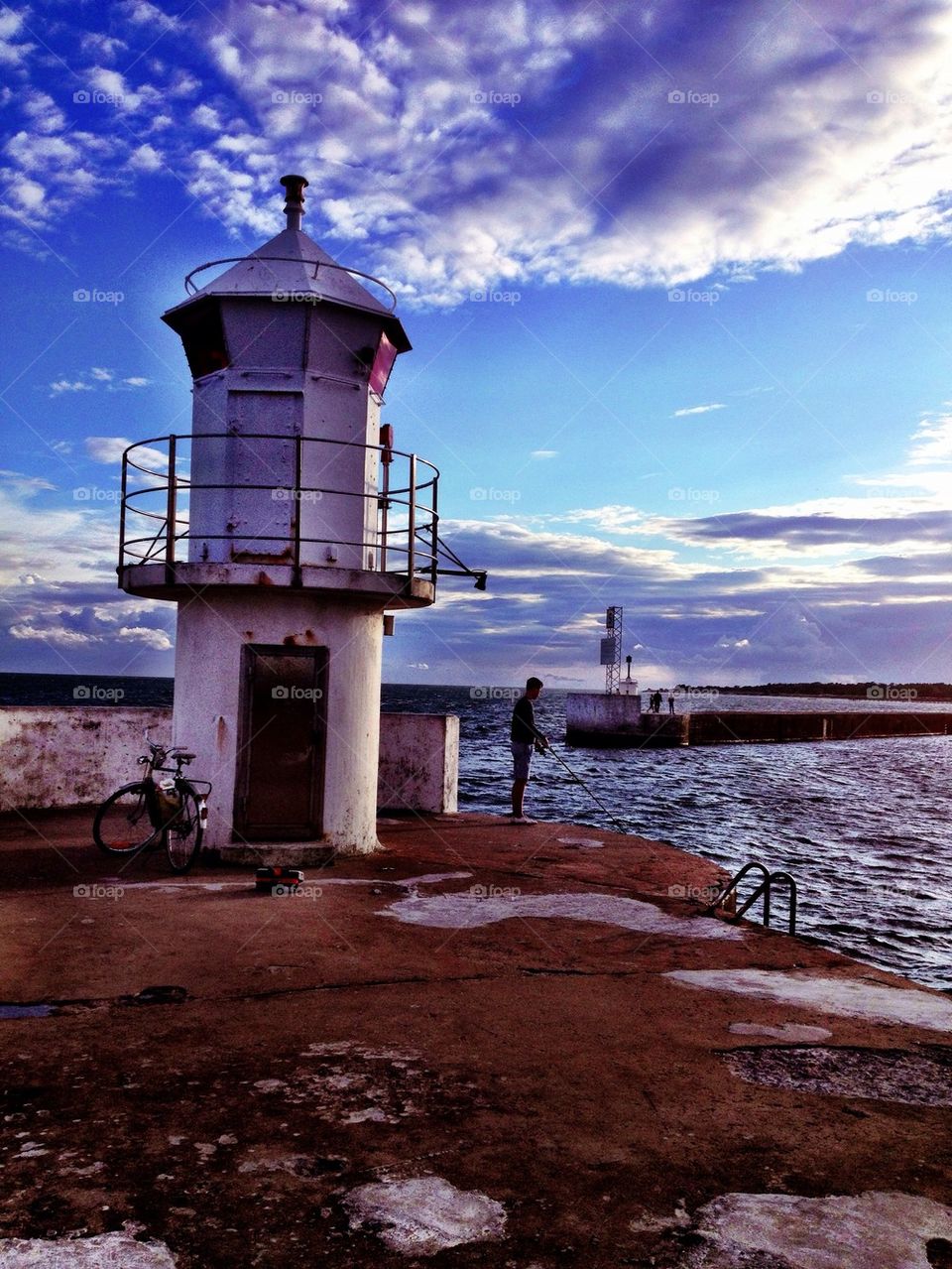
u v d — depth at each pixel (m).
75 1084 4.07
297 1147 3.54
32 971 5.71
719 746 65.44
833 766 52.47
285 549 9.70
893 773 49.22
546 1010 5.23
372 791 10.29
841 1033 5.00
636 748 57.94
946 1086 4.33
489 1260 2.85
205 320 9.79
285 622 9.68
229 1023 4.90
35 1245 2.86
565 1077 4.29
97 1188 3.21
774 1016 5.25
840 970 6.26
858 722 85.44
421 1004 5.27
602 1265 2.84
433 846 10.72
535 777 38.50
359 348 9.99
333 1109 3.88
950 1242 3.00
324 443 9.77
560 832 12.03
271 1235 2.95
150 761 9.55
